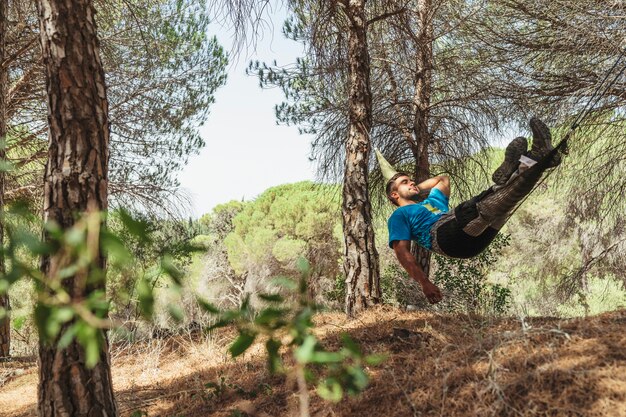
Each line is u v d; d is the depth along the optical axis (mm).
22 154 12078
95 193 3797
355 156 7574
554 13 9688
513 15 10391
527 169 3949
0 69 8453
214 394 5102
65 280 3113
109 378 3725
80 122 3809
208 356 6613
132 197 12859
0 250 958
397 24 10609
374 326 5855
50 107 3820
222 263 26281
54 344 3545
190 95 13328
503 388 3514
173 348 7438
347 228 7398
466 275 9680
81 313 1005
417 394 3852
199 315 7406
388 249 17672
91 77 3898
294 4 8883
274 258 26828
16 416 5660
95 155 3838
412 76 12438
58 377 3535
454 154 12594
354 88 7746
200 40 13336
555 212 19438
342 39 9078
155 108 13031
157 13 12859
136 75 12789
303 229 26547
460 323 5477
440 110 12469
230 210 34312
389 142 12641
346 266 7371
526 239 20594
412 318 6094
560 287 15070
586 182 12227
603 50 9461
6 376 7641
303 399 1447
